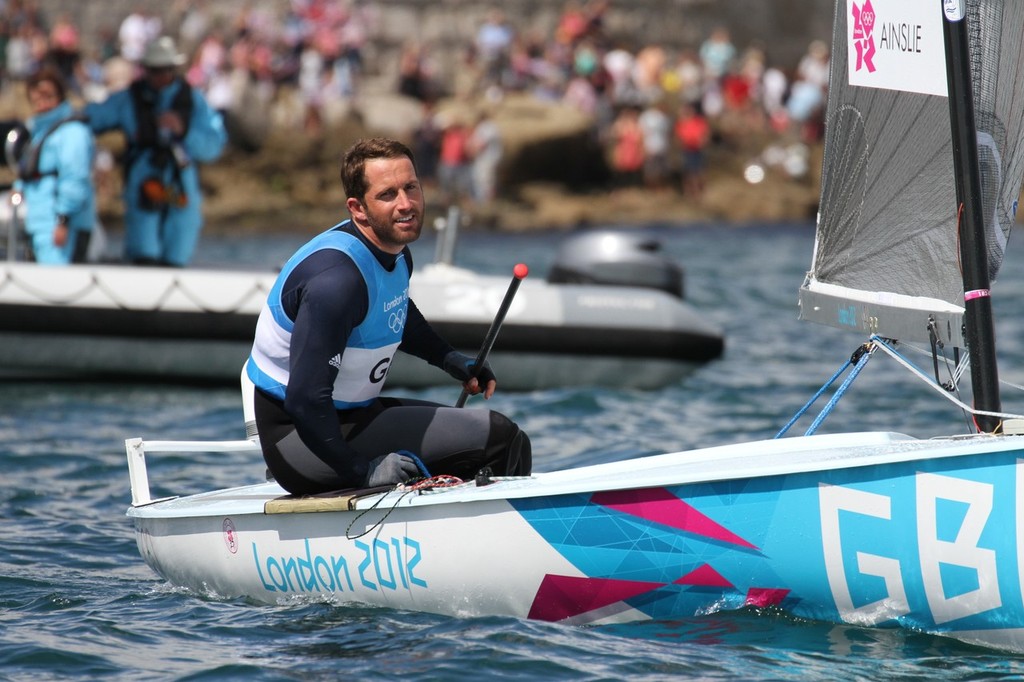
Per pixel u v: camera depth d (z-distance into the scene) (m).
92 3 108.88
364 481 15.48
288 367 15.54
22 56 89.88
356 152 15.07
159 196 35.56
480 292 34.84
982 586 13.31
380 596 15.58
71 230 34.88
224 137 36.72
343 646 14.45
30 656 14.43
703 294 55.28
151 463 25.50
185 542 16.98
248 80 94.69
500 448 16.12
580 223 94.25
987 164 15.30
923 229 15.70
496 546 14.81
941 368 35.56
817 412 30.38
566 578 14.71
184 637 15.07
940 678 13.09
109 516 21.53
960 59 14.74
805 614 14.51
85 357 34.12
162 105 35.59
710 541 14.29
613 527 14.46
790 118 106.50
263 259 71.44
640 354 34.69
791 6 129.88
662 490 14.34
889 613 14.02
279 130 95.25
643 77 105.00
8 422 29.50
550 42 114.25
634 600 14.70
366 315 15.29
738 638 14.28
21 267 33.72
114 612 16.17
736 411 30.95
